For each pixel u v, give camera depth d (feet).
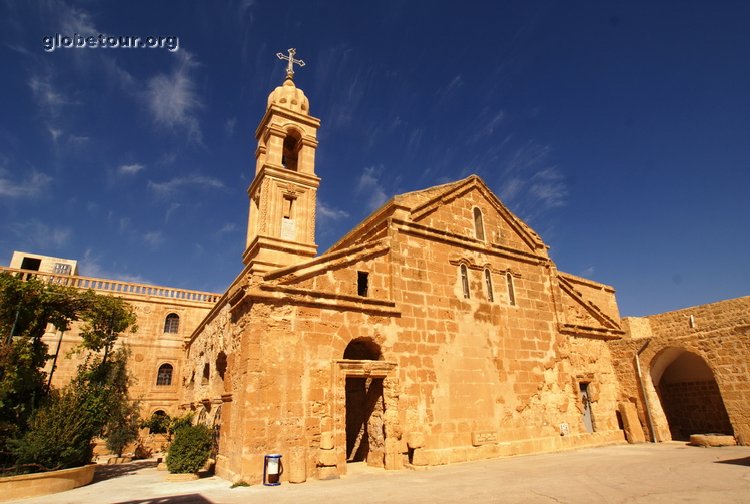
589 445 70.79
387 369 54.75
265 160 74.79
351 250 57.67
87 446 53.57
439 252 66.44
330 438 47.21
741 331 64.34
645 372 77.25
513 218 79.71
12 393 50.80
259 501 34.53
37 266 134.92
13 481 41.57
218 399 70.44
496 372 65.31
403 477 45.44
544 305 76.84
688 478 38.37
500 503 30.96
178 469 50.96
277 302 50.11
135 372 112.37
